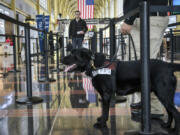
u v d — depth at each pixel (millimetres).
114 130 1936
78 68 2088
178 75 5098
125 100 2996
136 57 2361
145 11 1557
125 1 2279
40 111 2561
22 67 7773
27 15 15469
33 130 1949
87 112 2492
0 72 6250
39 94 3486
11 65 8469
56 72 6363
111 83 1921
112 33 3098
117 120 2205
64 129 1970
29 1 15859
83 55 2041
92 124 2096
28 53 2988
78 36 8148
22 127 2029
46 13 22266
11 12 11852
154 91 1843
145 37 1570
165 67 1787
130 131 1879
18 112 2525
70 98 3188
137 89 1920
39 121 2195
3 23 11328
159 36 2314
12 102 3010
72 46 8141
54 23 25812
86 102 2943
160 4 2227
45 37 4773
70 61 2088
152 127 2004
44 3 21938
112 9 22359
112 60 2027
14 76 5637
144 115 1618
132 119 2230
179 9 1652
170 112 1910
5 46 11859
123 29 2281
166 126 1990
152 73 1799
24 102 2918
